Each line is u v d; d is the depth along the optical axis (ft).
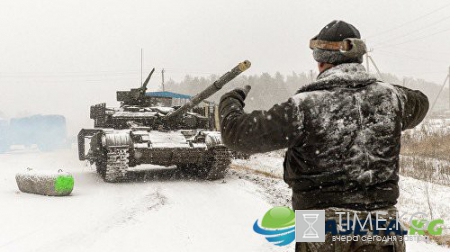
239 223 26.25
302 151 7.75
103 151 45.01
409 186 43.04
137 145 43.47
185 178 47.65
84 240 22.38
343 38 8.05
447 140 73.20
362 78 7.89
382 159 7.62
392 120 7.79
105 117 50.88
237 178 47.01
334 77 7.83
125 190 38.88
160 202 32.27
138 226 25.30
